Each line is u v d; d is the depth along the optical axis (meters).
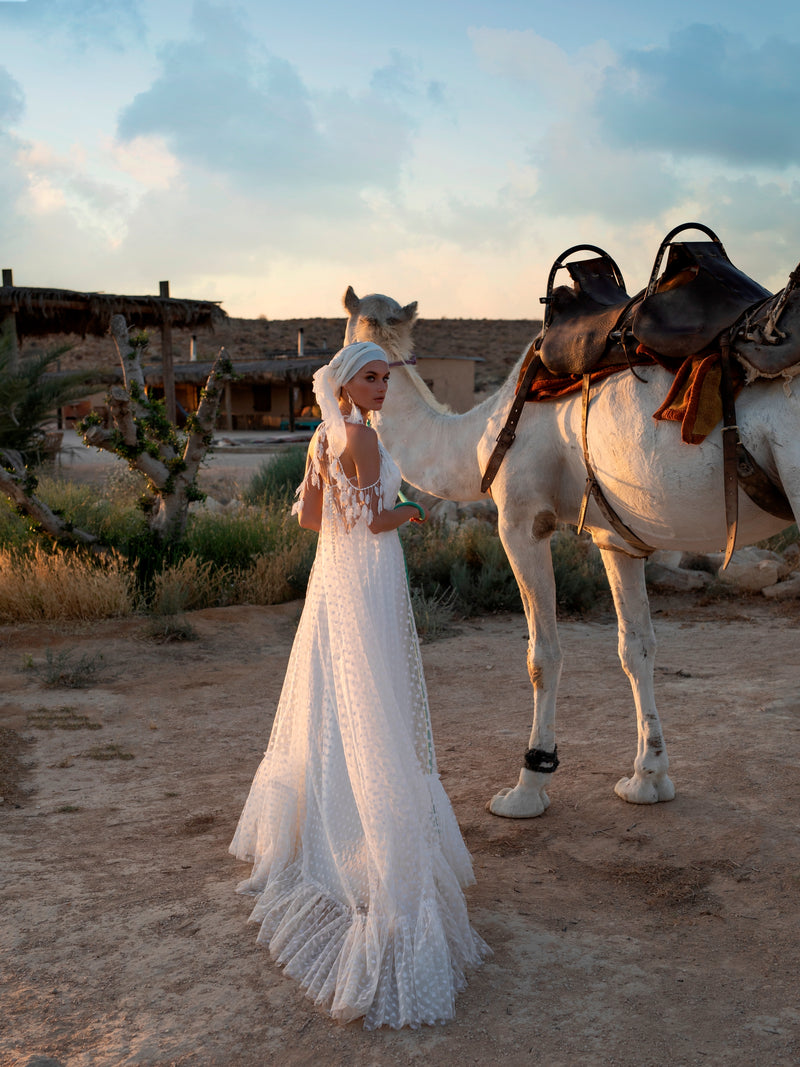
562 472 4.15
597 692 6.50
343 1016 2.65
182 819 4.38
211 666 7.42
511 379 4.37
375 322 4.70
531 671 4.32
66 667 7.23
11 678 6.98
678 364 3.37
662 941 3.12
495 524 11.64
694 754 5.03
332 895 3.06
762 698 6.04
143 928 3.23
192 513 11.57
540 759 4.30
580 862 3.79
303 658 3.29
